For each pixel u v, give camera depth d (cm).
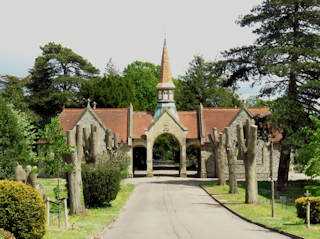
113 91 7019
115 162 3650
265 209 2444
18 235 1338
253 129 2730
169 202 2905
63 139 1850
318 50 3412
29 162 3525
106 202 2662
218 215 2294
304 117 3541
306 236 1557
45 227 1438
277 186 3869
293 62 3456
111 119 5619
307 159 2242
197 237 1619
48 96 7281
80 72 7756
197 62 8238
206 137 5334
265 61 3628
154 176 5491
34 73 7412
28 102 7219
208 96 8056
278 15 3716
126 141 5322
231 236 1638
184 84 8200
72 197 2164
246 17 3850
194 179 5000
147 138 5350
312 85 3338
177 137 5362
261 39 3803
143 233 1719
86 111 5262
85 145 2855
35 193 1386
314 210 1895
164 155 8994
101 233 1711
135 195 3353
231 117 5631
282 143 3500
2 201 1327
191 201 2962
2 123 3409
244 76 4028
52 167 1859
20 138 3528
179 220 2108
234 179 3366
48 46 7456
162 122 5375
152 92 8231
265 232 1736
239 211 2359
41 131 1848
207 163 5266
